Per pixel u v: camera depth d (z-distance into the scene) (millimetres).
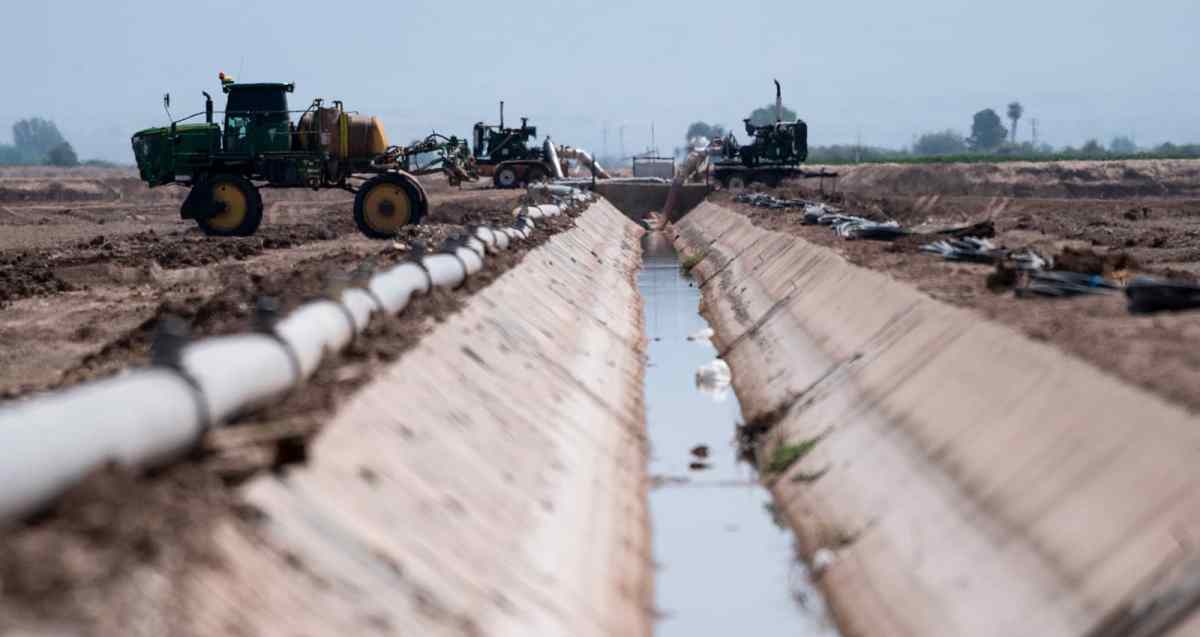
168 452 22656
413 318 43312
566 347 57875
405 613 23422
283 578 21656
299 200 181500
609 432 49094
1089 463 29047
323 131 90875
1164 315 38719
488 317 50438
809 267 72125
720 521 42438
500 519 31625
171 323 25531
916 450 38000
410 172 104688
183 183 92312
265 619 20172
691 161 172125
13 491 18344
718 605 35688
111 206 166750
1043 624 26219
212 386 24453
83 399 21078
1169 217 100938
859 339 52406
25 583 17250
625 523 39844
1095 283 45688
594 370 57625
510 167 178125
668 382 64938
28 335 47938
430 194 164250
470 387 39688
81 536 18938
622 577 35312
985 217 99250
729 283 92500
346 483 26469
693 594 36531
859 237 77000
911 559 33094
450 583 25812
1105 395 30484
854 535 37156
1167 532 24750
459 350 42469
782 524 41875
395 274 44906
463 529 29031
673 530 41781
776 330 66562
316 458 26406
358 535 24734
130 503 20000
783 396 53688
